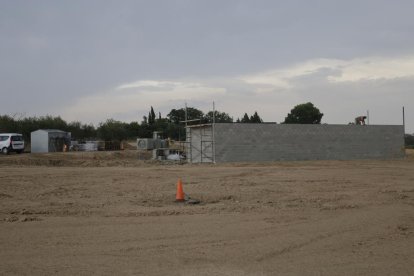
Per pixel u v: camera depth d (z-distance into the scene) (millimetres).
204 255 7648
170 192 16484
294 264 7129
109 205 13398
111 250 7984
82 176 22844
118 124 80000
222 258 7465
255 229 9836
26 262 7195
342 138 39594
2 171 25609
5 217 11297
